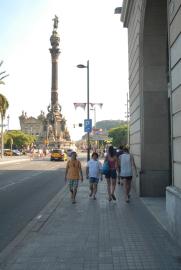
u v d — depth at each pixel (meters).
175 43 9.06
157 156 16.41
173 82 9.34
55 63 122.94
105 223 11.01
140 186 16.41
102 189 20.31
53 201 15.77
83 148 162.00
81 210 13.40
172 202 9.06
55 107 128.75
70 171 15.39
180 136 8.73
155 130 16.45
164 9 14.77
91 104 38.53
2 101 63.38
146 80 16.53
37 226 10.62
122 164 15.32
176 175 9.27
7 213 13.21
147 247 8.29
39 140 153.00
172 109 9.47
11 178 28.52
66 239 9.09
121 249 8.15
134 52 19.53
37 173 34.16
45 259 7.46
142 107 16.56
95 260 7.37
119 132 123.06
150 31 16.14
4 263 7.23
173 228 8.98
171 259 7.40
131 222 11.12
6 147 145.50
